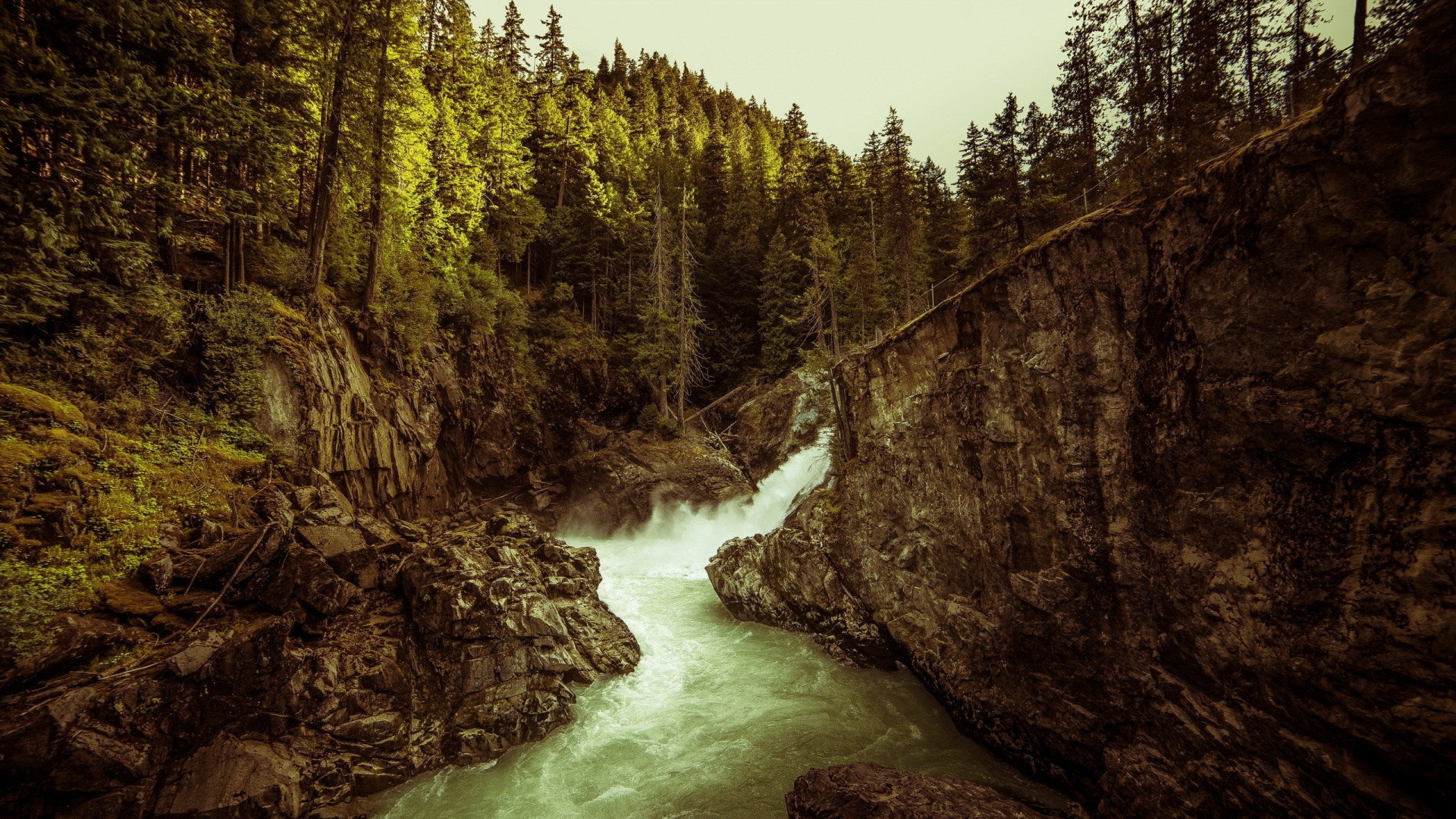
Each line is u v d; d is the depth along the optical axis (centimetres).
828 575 1700
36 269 1091
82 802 758
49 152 1131
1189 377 750
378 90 2238
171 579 1005
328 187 2025
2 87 1002
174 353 1441
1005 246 2081
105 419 1204
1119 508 873
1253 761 679
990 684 1147
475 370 3070
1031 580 1030
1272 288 646
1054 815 935
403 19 2273
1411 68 527
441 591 1251
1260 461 668
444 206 3312
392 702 1102
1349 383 577
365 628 1209
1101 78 1648
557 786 1032
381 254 2466
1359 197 570
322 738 998
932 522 1345
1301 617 618
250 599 1049
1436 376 513
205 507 1184
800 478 3459
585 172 4662
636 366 4253
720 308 4909
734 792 1018
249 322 1580
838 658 1593
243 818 838
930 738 1205
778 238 4559
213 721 886
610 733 1211
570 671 1337
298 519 1316
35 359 1145
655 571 2648
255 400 1536
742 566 1980
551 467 3453
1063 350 960
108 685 816
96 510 990
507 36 5059
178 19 1352
